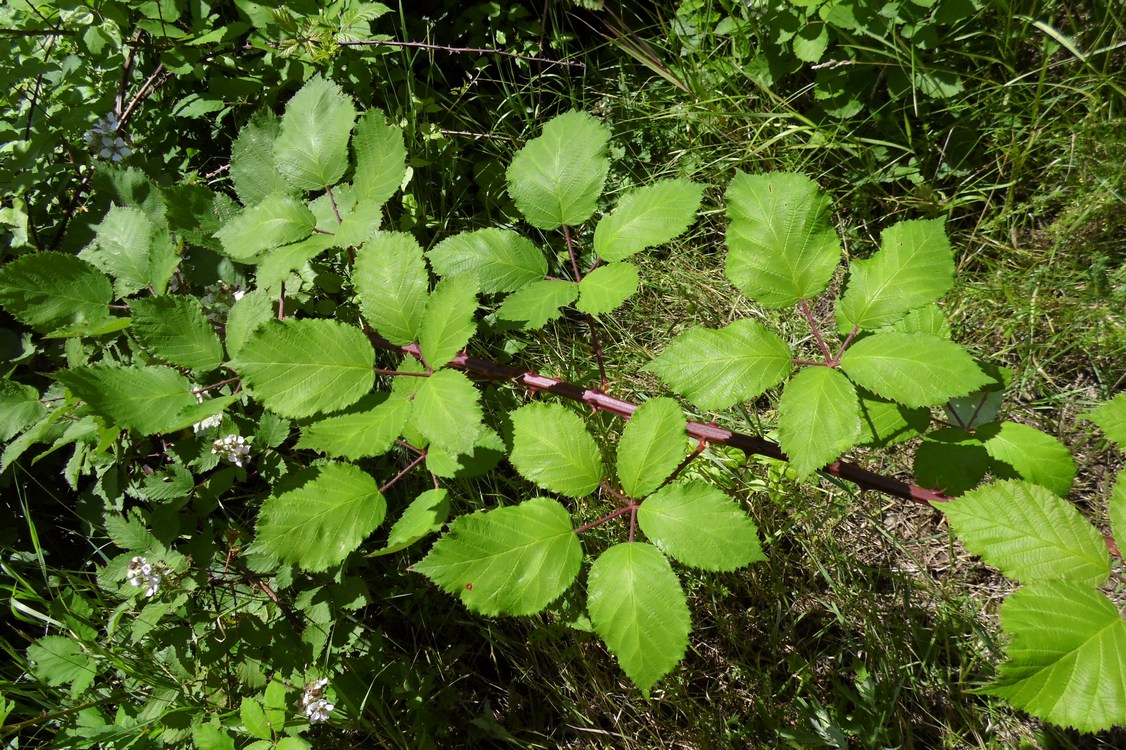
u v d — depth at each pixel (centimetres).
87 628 82
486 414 99
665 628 52
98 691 83
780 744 83
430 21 121
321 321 57
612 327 109
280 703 71
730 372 55
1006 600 47
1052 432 94
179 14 100
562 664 90
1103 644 45
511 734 91
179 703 78
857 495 93
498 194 117
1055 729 80
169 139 111
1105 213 99
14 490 94
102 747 79
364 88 107
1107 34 104
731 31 113
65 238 87
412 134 111
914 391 51
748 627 91
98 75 102
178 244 83
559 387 65
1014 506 50
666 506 55
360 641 88
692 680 90
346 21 102
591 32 129
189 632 79
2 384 77
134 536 79
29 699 87
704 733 85
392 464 99
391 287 58
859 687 83
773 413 97
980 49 108
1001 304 100
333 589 79
